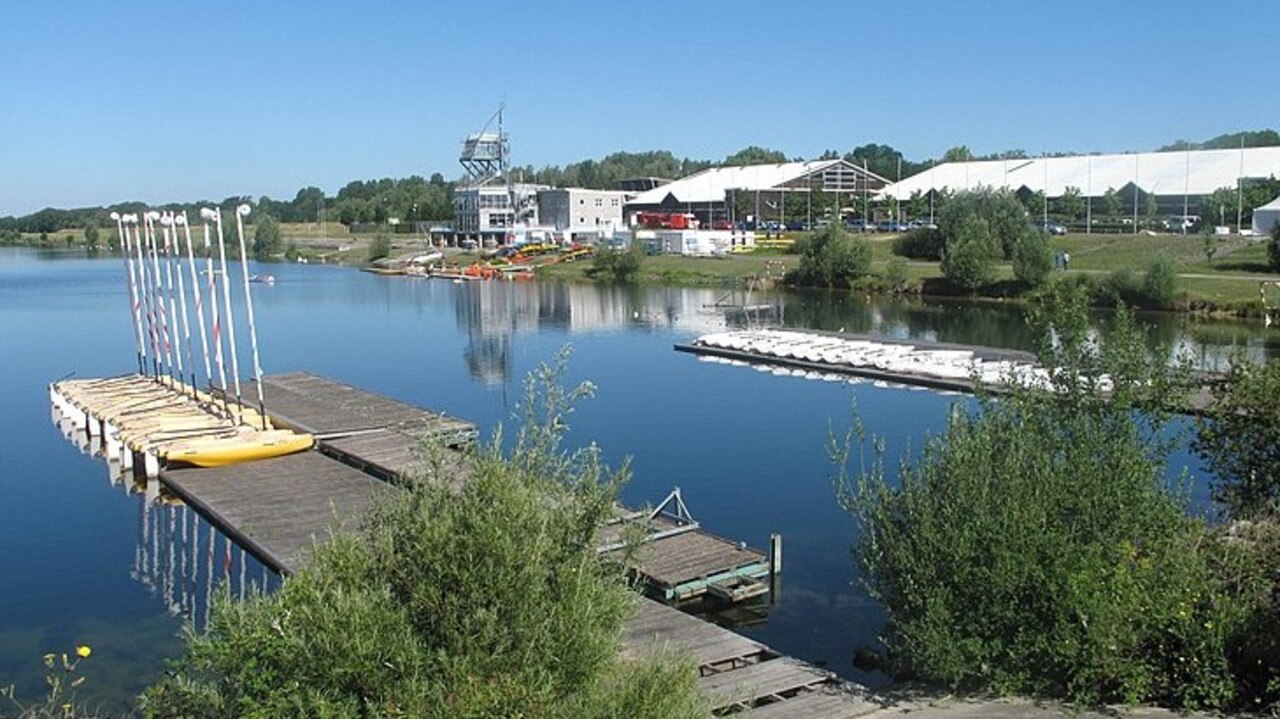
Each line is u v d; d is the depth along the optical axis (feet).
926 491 56.29
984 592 53.06
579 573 34.32
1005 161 476.13
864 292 331.16
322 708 30.55
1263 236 314.14
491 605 32.45
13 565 96.37
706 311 296.30
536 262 447.01
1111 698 53.21
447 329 268.00
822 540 98.89
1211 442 63.36
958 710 53.72
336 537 35.53
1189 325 233.35
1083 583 52.01
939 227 362.33
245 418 144.25
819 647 74.38
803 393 172.24
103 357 225.35
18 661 75.92
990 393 68.80
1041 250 289.94
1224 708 50.93
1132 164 418.92
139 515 110.93
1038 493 54.08
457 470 36.22
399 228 649.20
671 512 108.47
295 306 324.80
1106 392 64.08
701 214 537.24
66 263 543.80
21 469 131.44
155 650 77.61
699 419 154.30
